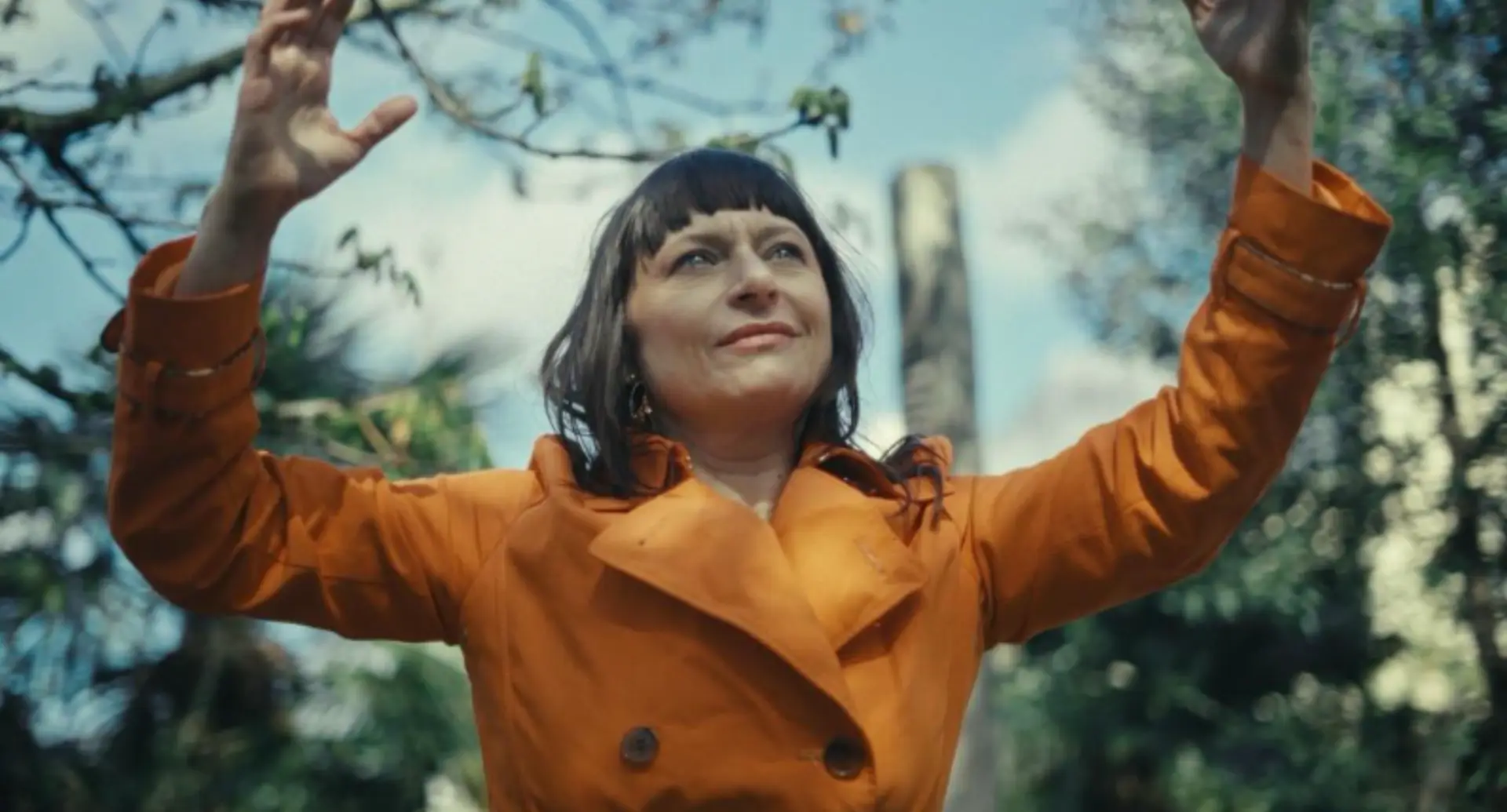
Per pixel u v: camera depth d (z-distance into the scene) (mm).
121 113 4816
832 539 2443
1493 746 6078
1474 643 7230
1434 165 5723
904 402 7668
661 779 2297
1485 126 5625
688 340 2535
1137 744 10812
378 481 2533
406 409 5527
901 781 2334
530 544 2457
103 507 7375
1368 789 9352
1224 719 10562
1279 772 10000
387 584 2475
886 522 2500
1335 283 2393
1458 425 6504
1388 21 6305
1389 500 8195
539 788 2357
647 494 2500
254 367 2393
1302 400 2432
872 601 2389
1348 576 9531
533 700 2379
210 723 8562
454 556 2502
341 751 8734
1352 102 6371
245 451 2398
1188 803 10297
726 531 2404
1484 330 6160
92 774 8031
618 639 2369
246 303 2332
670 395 2561
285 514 2430
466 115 4816
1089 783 11391
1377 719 9453
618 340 2590
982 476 2668
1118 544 2486
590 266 2682
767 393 2516
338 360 6023
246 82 2303
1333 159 6453
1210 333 2453
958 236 7727
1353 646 9977
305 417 5512
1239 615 10172
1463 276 6223
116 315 2408
